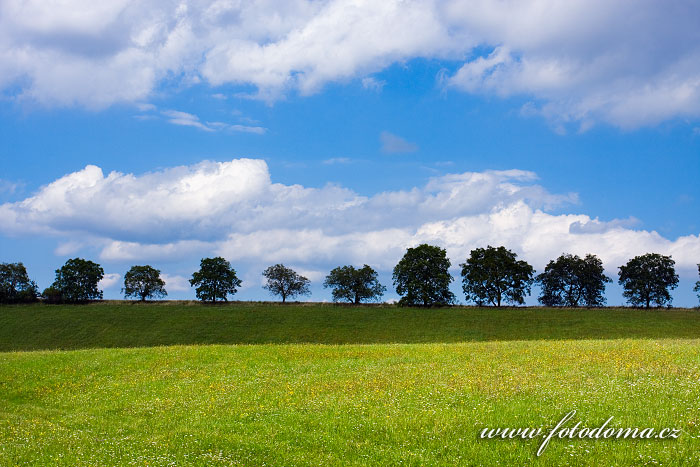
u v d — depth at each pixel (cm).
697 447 1509
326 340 7119
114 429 2116
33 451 1852
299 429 1886
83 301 10194
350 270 11931
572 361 2864
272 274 12762
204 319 8269
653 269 11281
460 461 1527
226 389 2742
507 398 2073
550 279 12456
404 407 2055
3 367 3600
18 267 10550
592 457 1483
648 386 2139
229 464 1619
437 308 9575
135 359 3731
